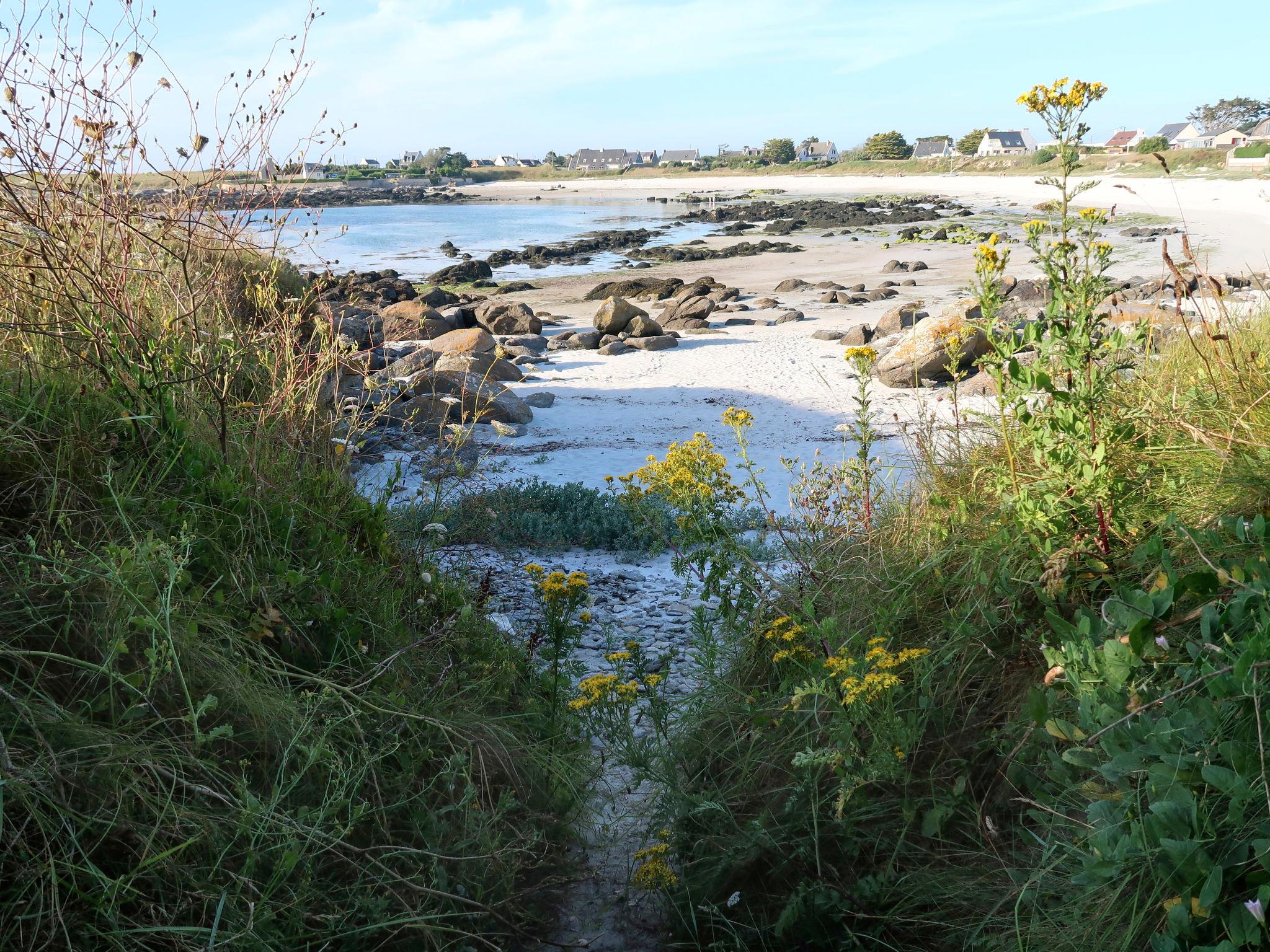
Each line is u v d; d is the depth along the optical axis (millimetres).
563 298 32812
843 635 3271
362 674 2990
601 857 3234
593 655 5301
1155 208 50812
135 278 3840
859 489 4195
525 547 7492
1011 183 90312
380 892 2424
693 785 3207
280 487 3537
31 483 2771
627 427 14156
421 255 49062
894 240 49875
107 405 3166
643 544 7691
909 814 2518
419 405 11477
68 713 2156
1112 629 2328
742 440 4004
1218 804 1820
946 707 2752
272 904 2072
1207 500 2844
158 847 2053
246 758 2400
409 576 3842
